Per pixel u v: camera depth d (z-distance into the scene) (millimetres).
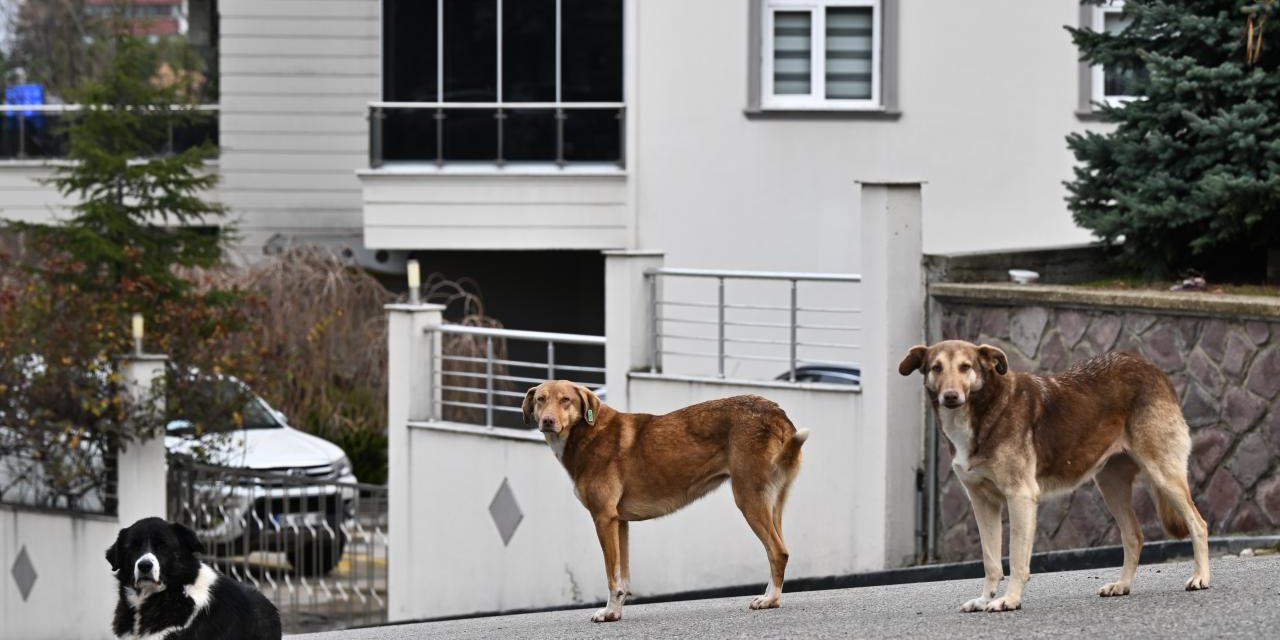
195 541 9398
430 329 17625
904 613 9828
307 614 17500
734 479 10625
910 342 14648
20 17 46531
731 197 23438
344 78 27516
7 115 29906
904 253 14617
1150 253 16031
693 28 23375
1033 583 11047
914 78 23297
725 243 23453
